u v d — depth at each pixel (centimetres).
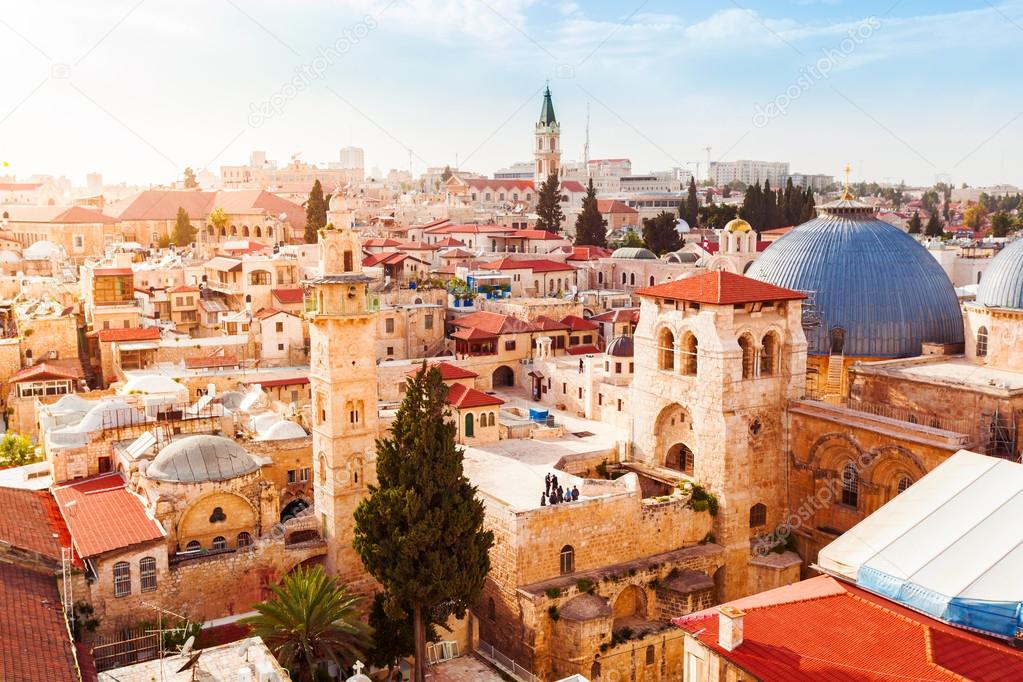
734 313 7000
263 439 7750
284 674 4428
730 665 4447
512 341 11375
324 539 6662
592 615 6072
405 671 6034
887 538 5325
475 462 7769
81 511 6088
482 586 5622
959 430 6844
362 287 6469
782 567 6988
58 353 11788
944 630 4447
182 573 5903
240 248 17262
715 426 7006
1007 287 7344
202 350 11762
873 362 7888
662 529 6888
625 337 9562
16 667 3822
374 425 6594
